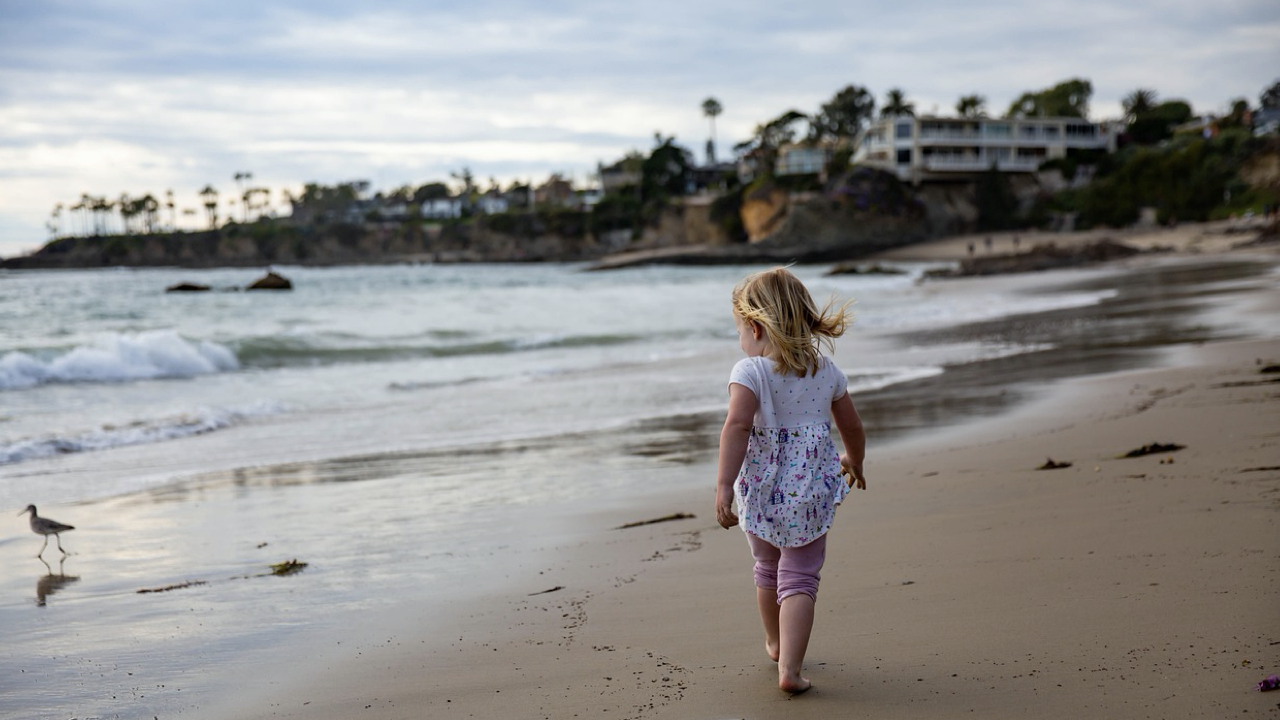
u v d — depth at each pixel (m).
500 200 194.75
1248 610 3.17
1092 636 3.11
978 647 3.14
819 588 4.12
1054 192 102.44
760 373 3.07
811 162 127.06
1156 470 6.13
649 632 3.72
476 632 3.93
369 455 9.59
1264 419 7.79
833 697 2.83
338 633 4.07
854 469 3.26
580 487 7.63
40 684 3.55
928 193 102.69
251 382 16.20
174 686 3.48
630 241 133.00
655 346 21.64
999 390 12.17
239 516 6.94
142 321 28.89
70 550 6.00
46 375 16.17
